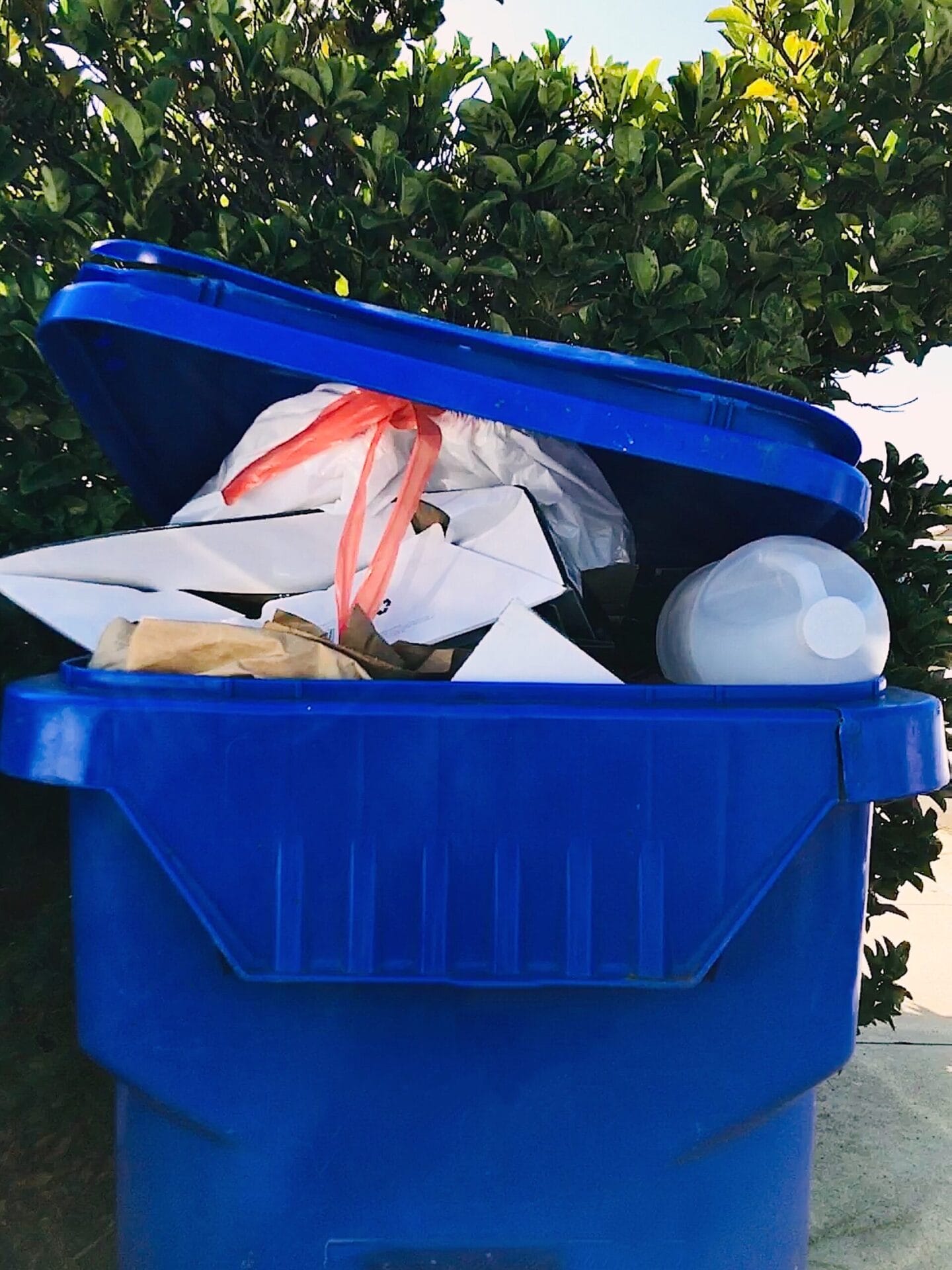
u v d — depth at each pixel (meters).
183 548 1.30
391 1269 1.10
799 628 1.16
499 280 2.12
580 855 1.03
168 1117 1.11
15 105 2.06
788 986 1.09
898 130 2.13
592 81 2.34
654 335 2.04
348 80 2.01
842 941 1.11
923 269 2.18
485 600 1.26
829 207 2.18
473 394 1.07
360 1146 1.08
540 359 1.13
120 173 1.93
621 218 2.15
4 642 1.94
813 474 1.10
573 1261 1.10
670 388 1.14
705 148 2.20
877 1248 1.98
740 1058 1.09
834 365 2.37
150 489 1.67
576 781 1.03
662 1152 1.09
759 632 1.18
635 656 1.71
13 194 2.14
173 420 1.51
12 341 1.82
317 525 1.30
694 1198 1.11
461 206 2.07
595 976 1.04
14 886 2.02
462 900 1.03
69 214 1.93
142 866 1.06
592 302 2.07
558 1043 1.08
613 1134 1.09
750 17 2.32
